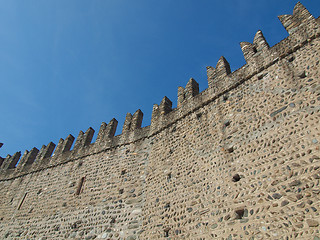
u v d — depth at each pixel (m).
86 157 15.22
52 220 12.87
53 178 15.68
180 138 11.09
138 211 10.32
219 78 11.15
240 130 8.62
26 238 13.02
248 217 6.72
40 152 19.39
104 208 11.45
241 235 6.57
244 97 9.36
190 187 8.98
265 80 8.95
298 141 6.83
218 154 8.83
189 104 11.94
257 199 6.82
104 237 10.33
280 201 6.32
